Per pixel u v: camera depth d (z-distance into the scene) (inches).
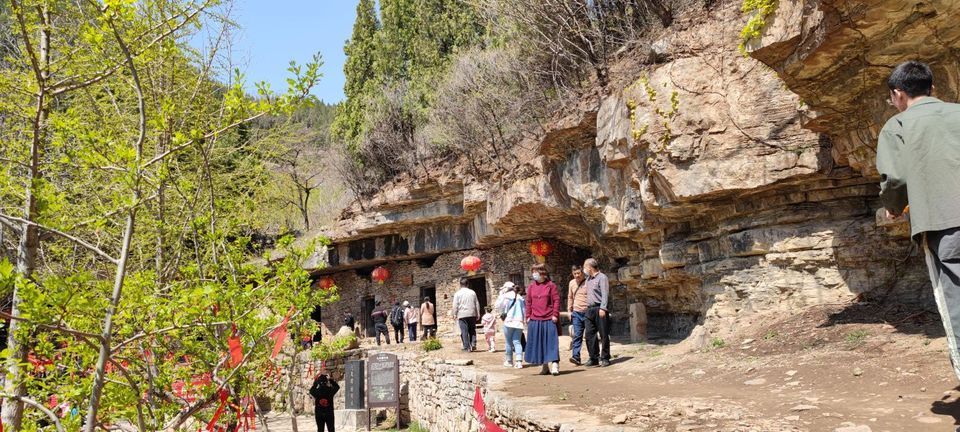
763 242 384.2
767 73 377.7
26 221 163.9
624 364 382.3
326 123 1540.4
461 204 857.5
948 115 132.0
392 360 649.0
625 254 587.2
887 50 245.1
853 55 256.2
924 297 323.6
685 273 462.6
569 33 588.1
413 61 1056.2
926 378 207.5
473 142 793.6
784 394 223.8
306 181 1130.0
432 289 986.1
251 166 420.2
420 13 1045.2
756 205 391.5
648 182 427.8
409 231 952.9
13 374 180.4
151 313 206.4
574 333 410.9
